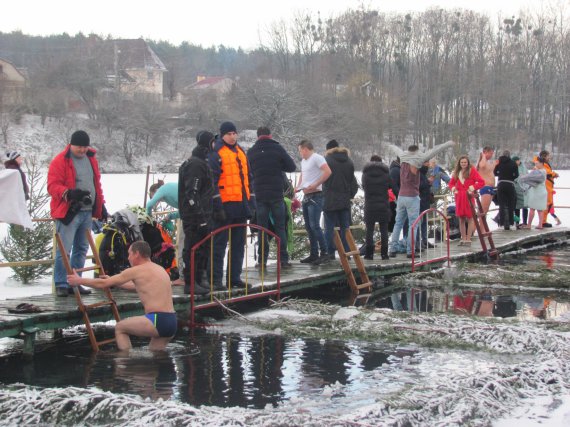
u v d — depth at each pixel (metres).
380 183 12.97
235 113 75.12
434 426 5.35
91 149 8.69
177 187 10.04
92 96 77.62
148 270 7.69
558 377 6.63
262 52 89.88
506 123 84.25
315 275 11.05
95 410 5.51
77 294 7.64
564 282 12.19
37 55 99.69
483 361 7.33
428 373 6.87
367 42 89.44
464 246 15.77
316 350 7.76
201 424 5.14
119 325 7.72
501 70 86.00
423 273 12.73
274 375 6.79
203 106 77.19
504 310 10.21
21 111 72.56
